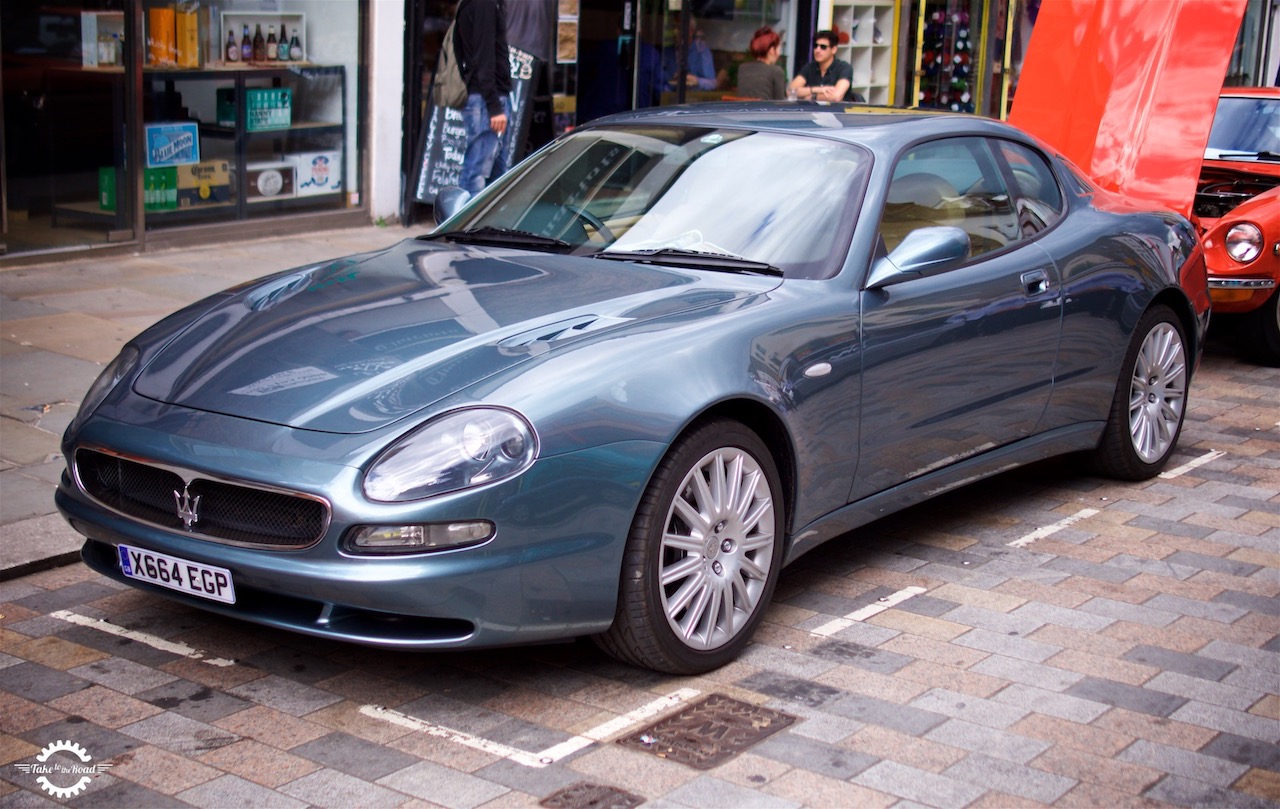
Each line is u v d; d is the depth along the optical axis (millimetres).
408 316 4066
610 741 3555
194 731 3572
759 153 4840
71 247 9406
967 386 4836
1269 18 21016
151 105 9766
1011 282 5008
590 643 4219
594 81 13250
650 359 3781
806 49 15062
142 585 3818
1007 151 5426
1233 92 9867
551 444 3510
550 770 3393
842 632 4340
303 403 3658
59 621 4297
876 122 5031
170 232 9992
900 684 3959
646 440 3664
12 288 8602
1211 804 3316
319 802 3217
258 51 10406
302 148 10906
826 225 4523
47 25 9023
